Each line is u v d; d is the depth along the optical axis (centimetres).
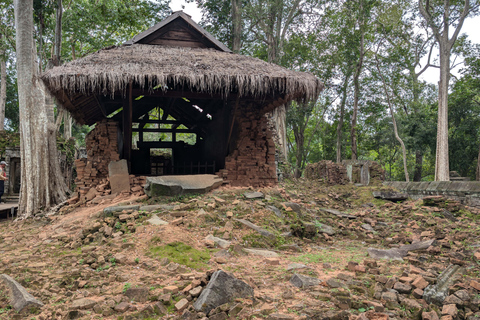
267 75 918
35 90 1163
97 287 484
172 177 949
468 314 423
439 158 2272
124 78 852
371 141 3475
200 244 661
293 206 955
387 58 2722
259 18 2153
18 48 1154
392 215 1124
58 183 1220
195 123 1430
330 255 689
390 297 450
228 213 812
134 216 780
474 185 1229
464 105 2678
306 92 945
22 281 498
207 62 987
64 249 677
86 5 1917
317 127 4141
